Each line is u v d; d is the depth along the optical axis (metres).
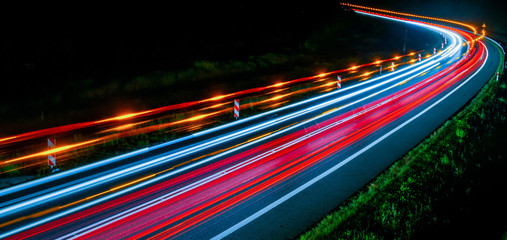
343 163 10.84
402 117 16.62
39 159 12.57
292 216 7.71
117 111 20.12
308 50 46.06
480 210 8.62
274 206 8.19
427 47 52.97
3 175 10.97
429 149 12.02
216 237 6.96
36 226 7.66
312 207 8.09
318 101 21.61
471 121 15.88
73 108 20.50
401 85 26.16
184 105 21.84
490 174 10.92
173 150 13.05
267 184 9.46
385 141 13.00
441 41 56.44
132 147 13.68
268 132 15.06
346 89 25.44
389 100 20.91
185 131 15.84
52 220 7.92
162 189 9.43
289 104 21.17
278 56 40.00
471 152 12.30
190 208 8.25
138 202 8.69
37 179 10.55
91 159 12.34
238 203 8.41
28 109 19.92
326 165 10.73
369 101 20.83
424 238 7.10
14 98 21.67
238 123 17.11
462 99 20.34
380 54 45.47
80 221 7.82
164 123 17.45
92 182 10.19
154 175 10.55
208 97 23.94
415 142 12.83
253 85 27.70
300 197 8.61
